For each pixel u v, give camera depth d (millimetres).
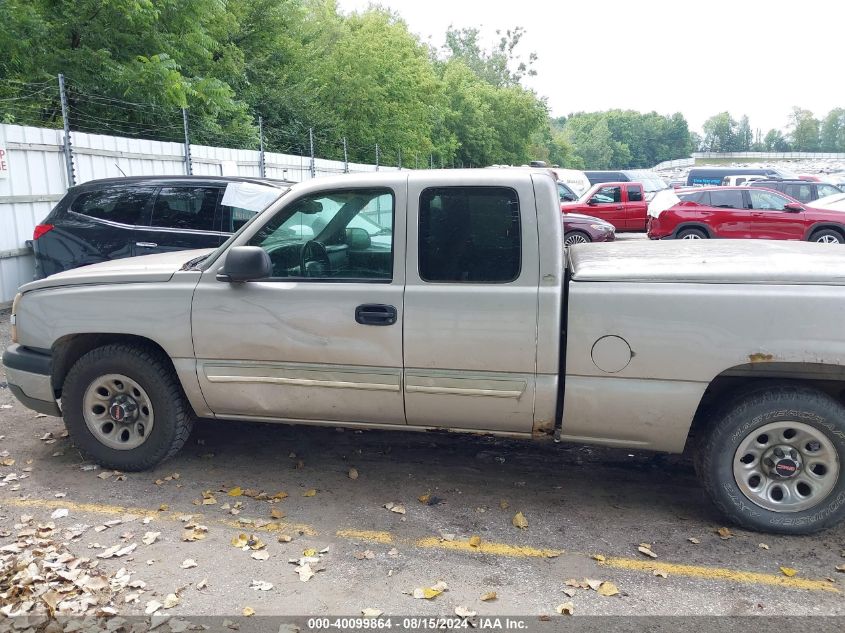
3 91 12805
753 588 3230
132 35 14773
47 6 13875
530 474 4492
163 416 4309
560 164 105062
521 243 3697
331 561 3447
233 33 21781
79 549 3535
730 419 3607
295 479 4387
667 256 4000
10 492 4164
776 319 3457
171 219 7871
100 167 10688
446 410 3930
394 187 3887
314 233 4023
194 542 3615
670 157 178375
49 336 4375
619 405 3676
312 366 4023
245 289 4059
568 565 3424
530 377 3738
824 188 20016
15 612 3016
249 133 18547
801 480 3639
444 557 3494
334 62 29625
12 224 9211
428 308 3793
